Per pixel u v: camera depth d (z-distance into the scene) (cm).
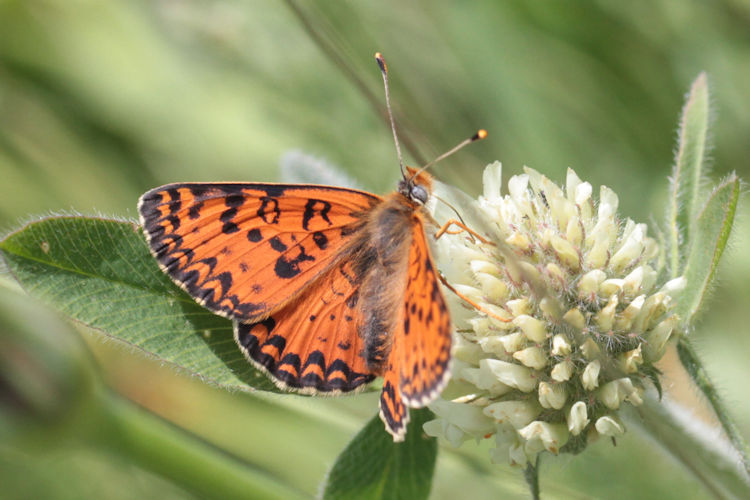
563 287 42
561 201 42
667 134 48
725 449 42
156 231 41
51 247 42
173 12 48
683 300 42
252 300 41
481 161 48
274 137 48
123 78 49
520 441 41
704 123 42
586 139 48
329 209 42
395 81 47
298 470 46
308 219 41
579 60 48
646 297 42
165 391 47
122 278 42
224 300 41
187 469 43
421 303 41
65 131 49
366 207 42
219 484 43
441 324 40
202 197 41
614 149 48
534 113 48
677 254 42
